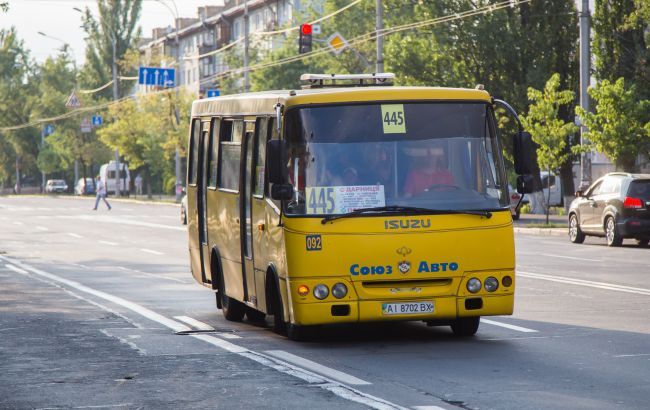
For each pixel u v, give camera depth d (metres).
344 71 93.44
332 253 16.17
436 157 16.62
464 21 65.25
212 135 21.45
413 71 67.31
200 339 17.67
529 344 16.50
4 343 17.39
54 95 152.88
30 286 28.47
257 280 18.19
